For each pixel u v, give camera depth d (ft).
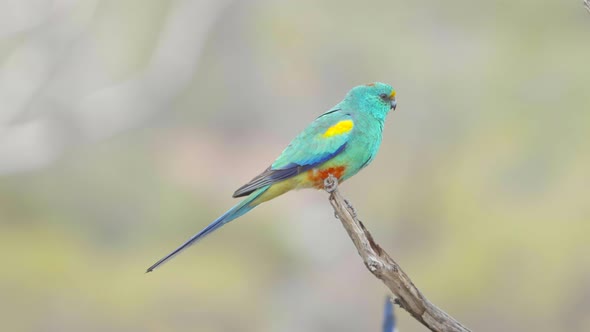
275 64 80.12
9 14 74.69
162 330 62.44
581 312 57.52
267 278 70.38
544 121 70.44
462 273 62.23
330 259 71.56
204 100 79.97
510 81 74.84
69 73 78.48
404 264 66.44
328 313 66.39
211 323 63.93
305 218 74.59
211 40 80.48
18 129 74.74
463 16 79.82
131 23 81.41
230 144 79.46
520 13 78.33
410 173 72.49
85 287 65.98
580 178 65.36
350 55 79.36
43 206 75.51
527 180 67.26
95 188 76.95
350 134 27.50
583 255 59.62
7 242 71.00
